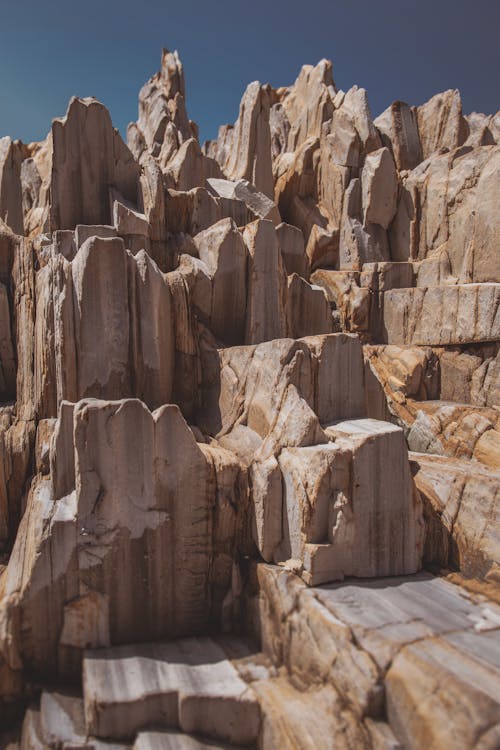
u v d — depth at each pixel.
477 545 7.30
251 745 5.59
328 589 6.39
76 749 5.37
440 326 11.98
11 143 15.44
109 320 8.22
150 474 6.78
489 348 11.18
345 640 5.38
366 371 8.91
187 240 10.51
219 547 7.27
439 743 4.38
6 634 6.18
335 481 6.76
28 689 6.32
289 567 6.68
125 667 6.11
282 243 13.18
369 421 7.81
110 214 10.83
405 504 7.08
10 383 10.06
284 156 18.14
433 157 15.31
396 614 5.85
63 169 10.48
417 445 10.66
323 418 8.07
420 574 7.14
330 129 15.72
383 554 6.95
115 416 6.62
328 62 19.50
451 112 17.91
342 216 15.08
